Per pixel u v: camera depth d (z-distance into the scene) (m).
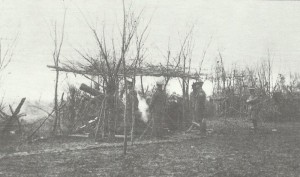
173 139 16.02
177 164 9.90
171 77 19.09
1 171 8.94
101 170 9.05
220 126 21.06
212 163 10.05
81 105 18.19
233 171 8.95
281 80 30.69
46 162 10.14
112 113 16.19
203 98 19.56
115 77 15.61
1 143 13.89
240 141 15.23
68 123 17.50
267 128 21.09
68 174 8.55
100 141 15.02
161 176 8.38
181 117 19.67
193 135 17.59
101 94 16.86
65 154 11.57
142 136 16.67
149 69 18.06
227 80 29.97
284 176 8.40
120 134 16.86
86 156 11.14
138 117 17.39
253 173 8.68
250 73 31.45
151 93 21.41
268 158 10.93
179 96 20.61
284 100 27.95
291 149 12.89
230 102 28.58
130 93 16.84
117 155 11.32
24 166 9.57
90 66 16.48
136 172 8.81
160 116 16.94
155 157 11.02
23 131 15.34
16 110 14.80
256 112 19.06
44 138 15.26
